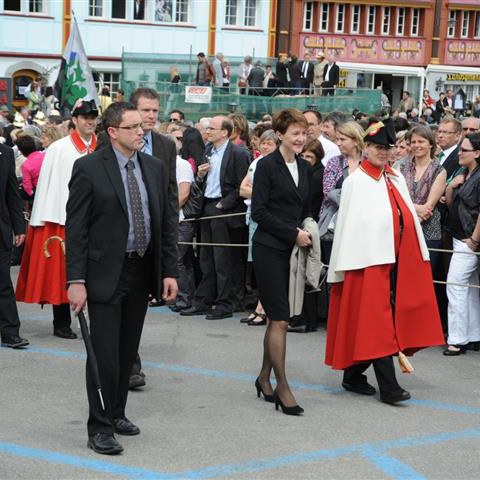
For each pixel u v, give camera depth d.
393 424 6.38
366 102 21.42
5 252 8.14
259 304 9.48
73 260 5.47
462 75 33.12
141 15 33.41
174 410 6.55
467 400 7.03
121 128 5.51
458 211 8.41
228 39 34.88
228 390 7.09
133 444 5.80
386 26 38.56
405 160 8.92
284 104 20.69
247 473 5.38
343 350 6.80
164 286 5.82
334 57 37.38
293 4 36.22
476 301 8.59
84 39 32.56
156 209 5.64
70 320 8.71
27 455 5.58
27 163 11.80
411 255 6.85
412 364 8.09
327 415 6.54
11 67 31.72
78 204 5.49
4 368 7.54
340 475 5.40
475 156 8.38
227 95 20.56
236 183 9.56
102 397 5.57
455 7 39.25
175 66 26.20
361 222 6.73
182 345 8.52
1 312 8.19
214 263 9.87
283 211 6.50
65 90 14.76
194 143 10.65
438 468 5.57
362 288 6.70
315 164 9.08
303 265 6.50
